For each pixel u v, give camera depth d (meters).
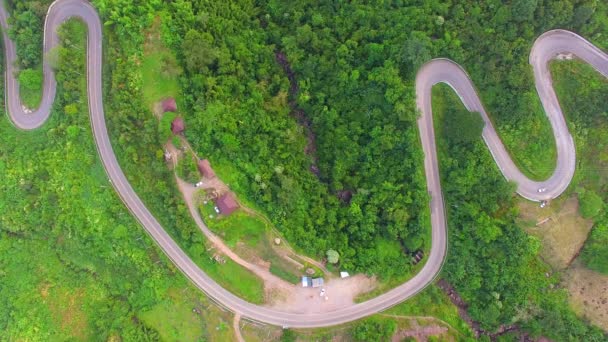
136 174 85.75
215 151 82.81
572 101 88.62
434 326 88.81
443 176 91.88
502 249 89.69
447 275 91.25
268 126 88.06
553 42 89.50
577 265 90.75
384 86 87.81
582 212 87.25
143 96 81.94
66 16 90.00
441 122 91.44
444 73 90.69
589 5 85.19
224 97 84.50
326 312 86.50
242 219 84.06
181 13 82.50
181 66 82.00
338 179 93.31
